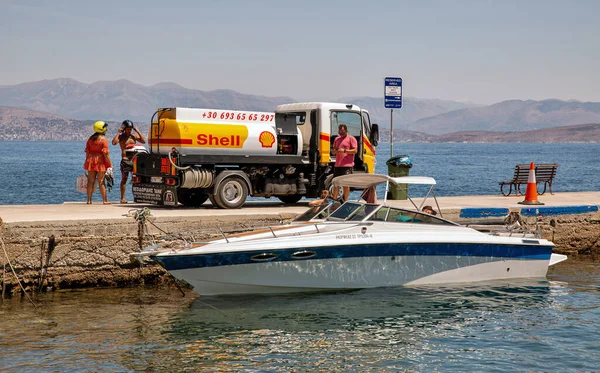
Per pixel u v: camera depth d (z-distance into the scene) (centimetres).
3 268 1216
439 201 1925
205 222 1390
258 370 860
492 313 1136
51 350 920
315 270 1222
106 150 1677
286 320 1079
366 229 1256
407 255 1278
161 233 1340
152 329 1025
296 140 1728
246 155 1639
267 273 1197
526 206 1761
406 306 1168
